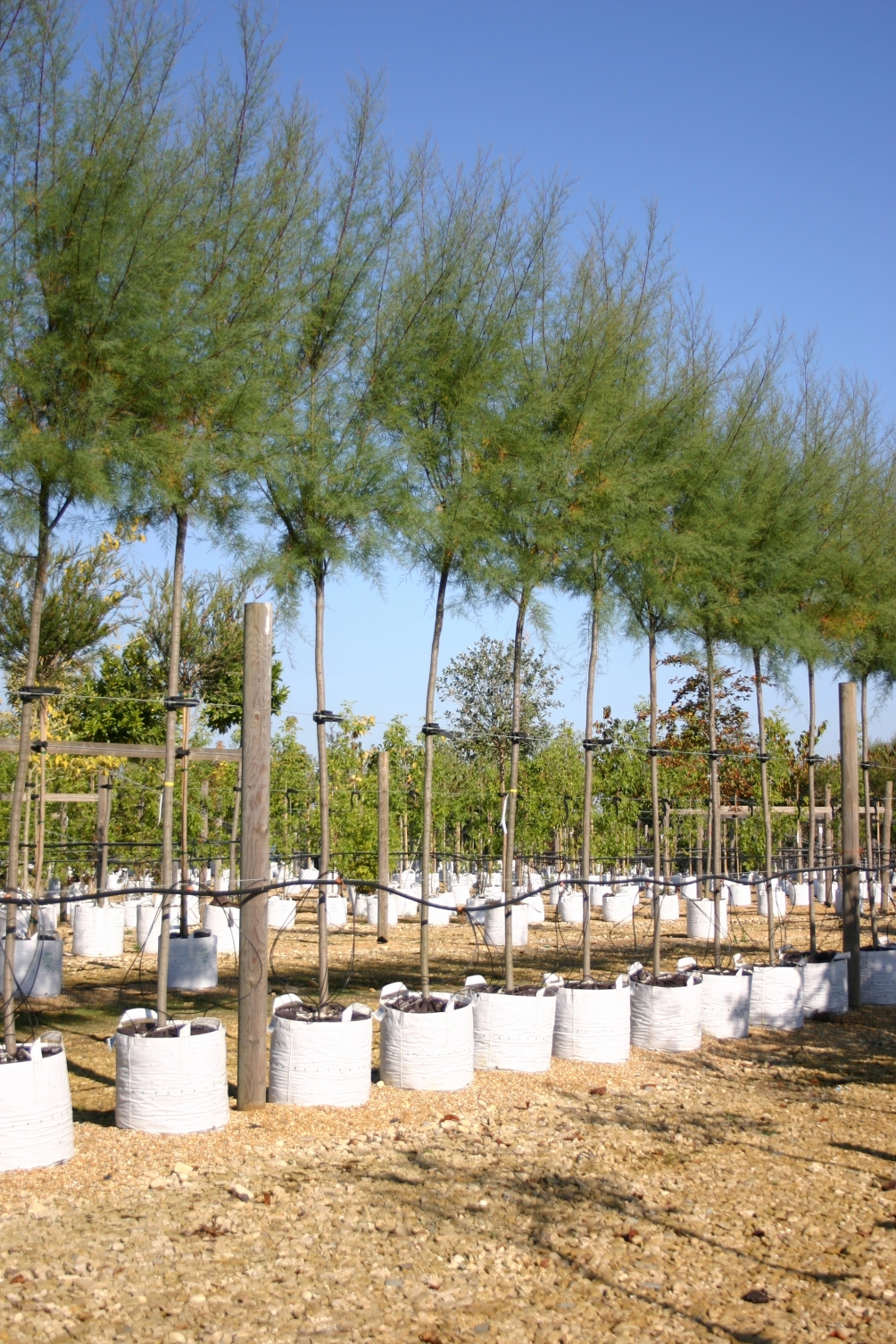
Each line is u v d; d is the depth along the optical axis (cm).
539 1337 373
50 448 546
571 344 775
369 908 1658
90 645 1253
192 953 1030
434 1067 665
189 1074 563
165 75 575
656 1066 771
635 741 2009
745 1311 397
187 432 639
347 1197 490
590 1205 496
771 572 969
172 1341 356
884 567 1062
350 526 716
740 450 908
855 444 1073
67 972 1136
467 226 731
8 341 548
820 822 2191
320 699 715
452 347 732
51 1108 510
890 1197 520
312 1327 371
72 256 552
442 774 1930
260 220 641
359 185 695
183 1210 464
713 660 958
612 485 768
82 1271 402
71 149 564
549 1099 673
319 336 707
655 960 862
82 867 1631
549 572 819
